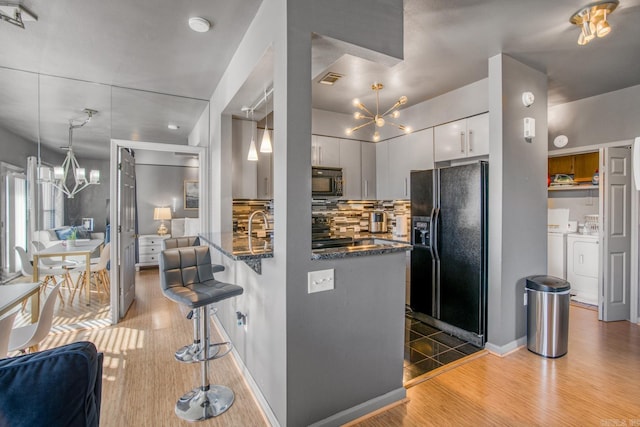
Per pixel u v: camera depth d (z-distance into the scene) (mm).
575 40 2471
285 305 1611
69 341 2900
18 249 3188
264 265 1881
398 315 2045
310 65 1684
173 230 6293
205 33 2371
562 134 4035
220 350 2688
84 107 3559
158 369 2391
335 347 1779
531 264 2896
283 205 1626
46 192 3348
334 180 4129
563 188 4195
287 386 1621
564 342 2637
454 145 3529
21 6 2027
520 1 1985
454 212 3051
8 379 811
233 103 2998
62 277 4355
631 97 3459
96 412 974
